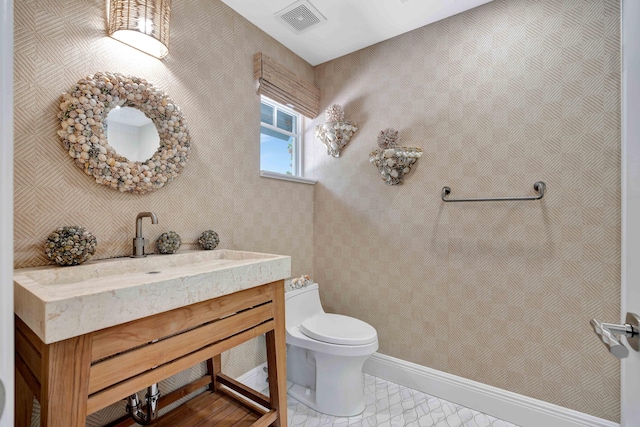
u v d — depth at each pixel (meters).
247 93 1.85
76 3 1.13
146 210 1.34
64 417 0.67
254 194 1.90
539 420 1.53
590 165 1.43
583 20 1.44
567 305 1.48
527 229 1.58
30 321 0.70
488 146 1.69
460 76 1.78
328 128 2.16
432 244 1.87
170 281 0.86
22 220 1.01
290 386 1.86
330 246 2.32
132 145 1.27
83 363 0.70
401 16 1.82
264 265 1.18
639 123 0.57
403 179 1.98
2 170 0.36
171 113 1.37
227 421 1.31
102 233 1.20
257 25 1.91
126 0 1.17
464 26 1.77
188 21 1.51
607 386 1.39
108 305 0.73
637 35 0.58
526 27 1.59
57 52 1.08
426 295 1.89
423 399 1.81
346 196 2.24
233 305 1.08
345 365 1.62
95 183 1.18
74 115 1.08
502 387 1.64
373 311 2.11
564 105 1.49
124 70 1.26
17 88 1.00
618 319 1.36
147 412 1.19
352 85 2.22
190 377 1.50
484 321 1.70
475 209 1.73
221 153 1.69
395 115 2.02
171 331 0.88
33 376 0.73
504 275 1.64
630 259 0.65
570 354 1.47
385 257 2.06
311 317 1.94
